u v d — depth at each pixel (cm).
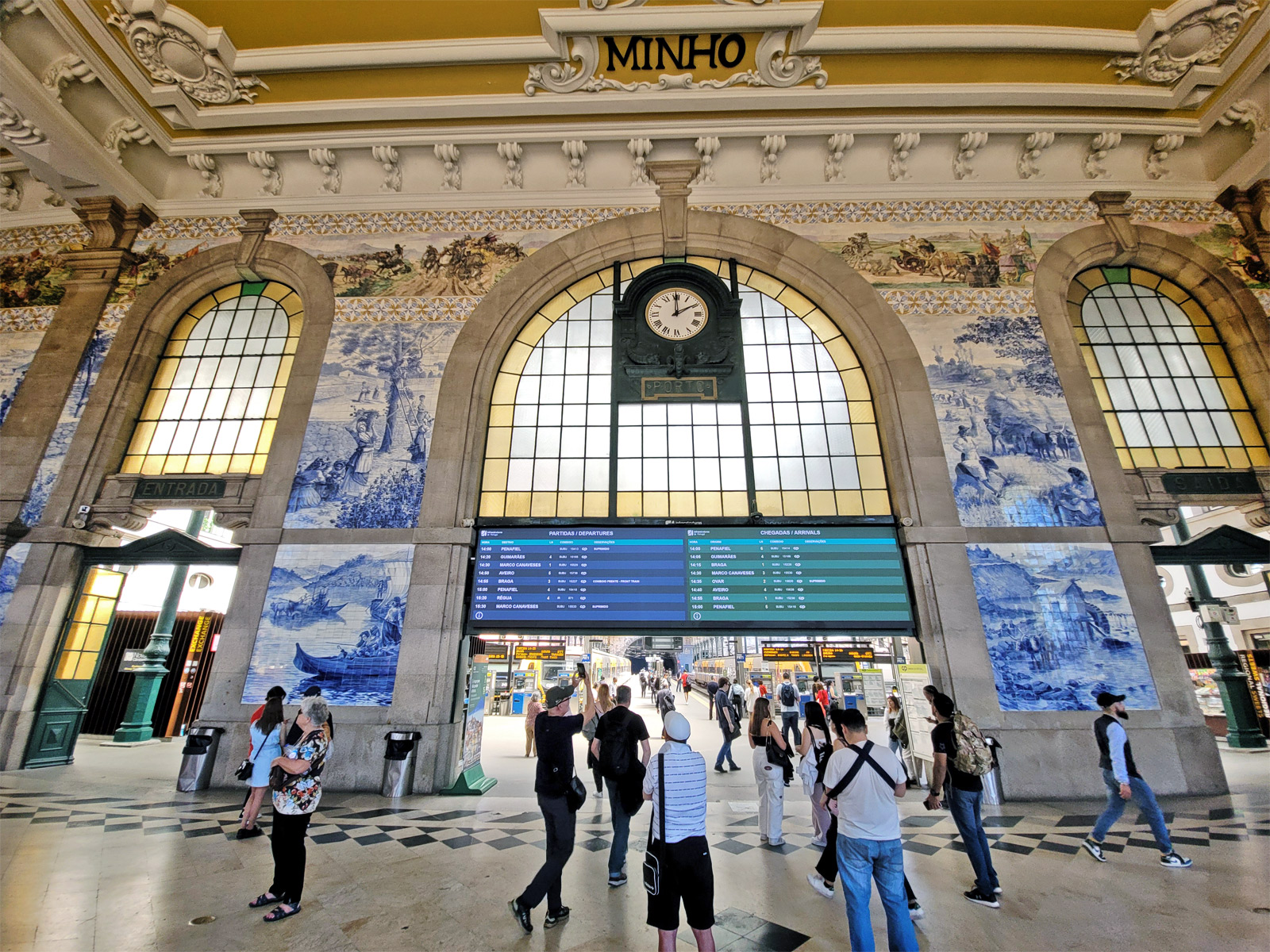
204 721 725
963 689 716
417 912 371
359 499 830
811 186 1006
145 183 1014
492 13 830
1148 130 948
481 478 874
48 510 838
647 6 820
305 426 870
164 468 893
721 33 854
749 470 872
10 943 320
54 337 938
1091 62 877
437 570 785
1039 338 893
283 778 373
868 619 764
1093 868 452
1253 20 804
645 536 813
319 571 790
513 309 941
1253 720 1091
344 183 1028
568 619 776
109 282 975
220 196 1033
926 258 953
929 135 977
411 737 700
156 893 389
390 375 901
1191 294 950
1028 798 670
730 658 2522
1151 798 461
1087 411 847
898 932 275
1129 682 717
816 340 952
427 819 588
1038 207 978
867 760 303
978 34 844
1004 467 821
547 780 372
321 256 980
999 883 423
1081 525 789
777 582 785
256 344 970
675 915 289
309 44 863
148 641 1287
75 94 870
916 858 483
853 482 866
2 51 783
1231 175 960
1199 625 1661
